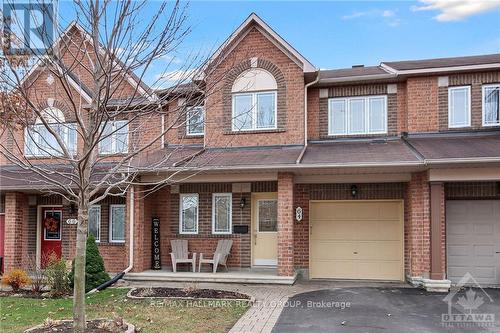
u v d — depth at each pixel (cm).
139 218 1431
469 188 1309
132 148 914
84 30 770
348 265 1413
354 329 806
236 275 1333
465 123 1421
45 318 890
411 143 1358
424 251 1243
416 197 1284
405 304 1016
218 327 819
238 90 1495
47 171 741
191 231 1520
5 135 1409
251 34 1520
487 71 1415
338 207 1434
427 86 1445
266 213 1502
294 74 1482
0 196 1582
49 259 1291
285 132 1470
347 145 1445
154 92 895
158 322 851
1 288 1274
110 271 1535
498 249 1298
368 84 1504
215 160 1330
